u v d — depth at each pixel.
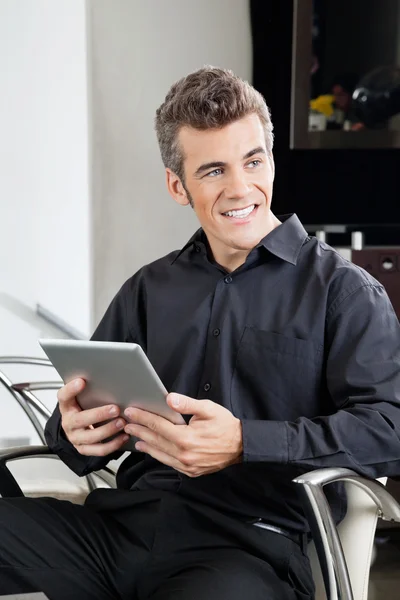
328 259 2.07
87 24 4.11
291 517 1.96
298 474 1.94
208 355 2.10
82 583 1.99
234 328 2.07
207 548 1.94
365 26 4.04
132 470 2.18
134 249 4.24
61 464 3.24
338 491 1.97
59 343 1.88
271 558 1.90
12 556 1.99
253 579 1.80
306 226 4.31
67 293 4.27
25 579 1.99
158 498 2.01
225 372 2.05
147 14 4.13
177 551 1.95
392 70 4.04
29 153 4.20
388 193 4.39
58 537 2.01
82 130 4.18
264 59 4.24
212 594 1.75
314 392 2.00
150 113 4.18
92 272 4.21
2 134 4.18
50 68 4.19
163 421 1.84
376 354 1.94
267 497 1.96
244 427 1.84
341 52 4.05
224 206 2.04
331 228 4.27
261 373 2.02
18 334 4.26
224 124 1.99
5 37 4.14
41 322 4.27
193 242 2.24
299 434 1.84
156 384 1.78
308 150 4.36
